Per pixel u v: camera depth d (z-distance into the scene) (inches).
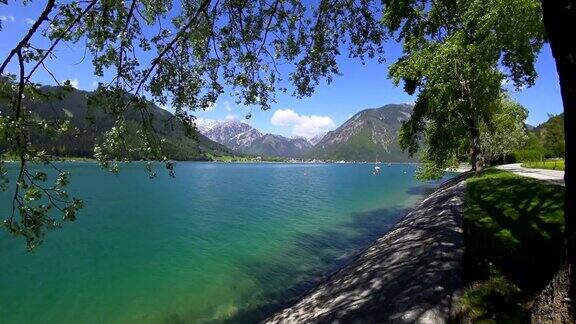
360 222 1510.8
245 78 339.9
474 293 345.1
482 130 1899.6
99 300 679.7
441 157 1544.0
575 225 218.8
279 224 1457.9
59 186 199.6
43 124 187.0
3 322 588.4
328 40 392.5
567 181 221.9
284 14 347.9
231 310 631.8
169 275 823.7
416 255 528.1
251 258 957.8
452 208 816.9
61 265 897.5
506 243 463.2
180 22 311.3
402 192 2952.8
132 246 1095.6
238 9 327.9
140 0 265.9
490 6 764.0
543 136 3447.3
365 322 361.7
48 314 620.1
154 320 598.9
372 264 609.0
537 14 701.3
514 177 1153.4
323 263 906.7
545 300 241.1
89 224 1437.0
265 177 5260.8
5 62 181.8
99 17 231.0
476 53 936.3
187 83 307.9
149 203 2112.5
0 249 1040.2
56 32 207.3
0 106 181.0
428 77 1053.8
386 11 1034.7
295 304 599.8
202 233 1284.4
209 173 6077.8
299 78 403.2
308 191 3019.2
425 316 324.8
